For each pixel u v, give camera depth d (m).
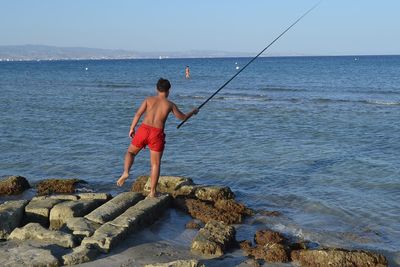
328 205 8.46
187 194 8.54
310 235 7.00
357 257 5.71
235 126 17.67
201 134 15.87
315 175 10.52
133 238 6.52
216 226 6.65
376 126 17.25
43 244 5.96
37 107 24.88
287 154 12.65
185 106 25.23
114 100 29.45
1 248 5.81
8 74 74.81
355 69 76.88
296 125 17.84
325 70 75.06
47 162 12.05
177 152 13.02
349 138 14.92
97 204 7.73
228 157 12.37
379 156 12.19
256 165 11.51
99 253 5.85
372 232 7.14
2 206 7.23
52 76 67.06
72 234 6.30
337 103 25.86
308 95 31.67
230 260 5.90
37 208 7.20
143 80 55.09
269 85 41.97
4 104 26.27
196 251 6.11
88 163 11.91
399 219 7.68
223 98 29.88
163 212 7.81
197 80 51.41
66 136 15.75
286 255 5.96
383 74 59.06
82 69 100.56
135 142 7.29
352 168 11.01
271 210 8.29
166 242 6.51
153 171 7.64
